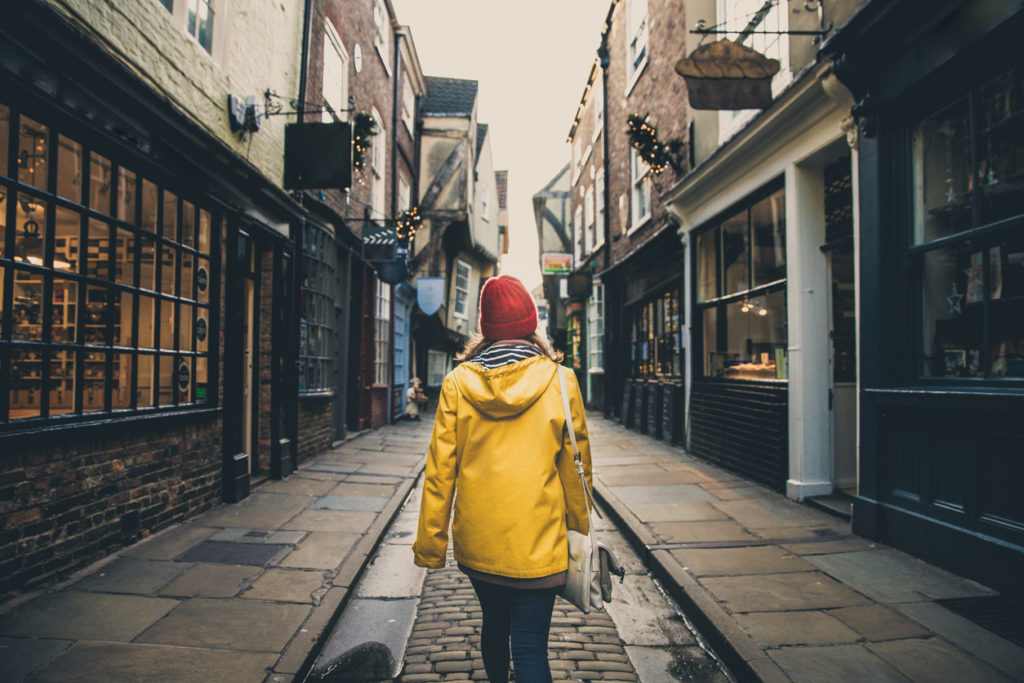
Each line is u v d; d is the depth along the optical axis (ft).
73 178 11.53
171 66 14.58
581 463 6.56
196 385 16.33
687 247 28.45
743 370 23.24
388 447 30.68
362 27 34.19
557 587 6.12
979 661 8.55
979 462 11.48
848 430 18.65
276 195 20.53
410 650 9.57
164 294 14.71
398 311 47.75
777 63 17.11
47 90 10.36
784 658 8.63
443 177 55.11
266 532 14.88
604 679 8.68
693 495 19.17
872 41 13.56
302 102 23.66
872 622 9.77
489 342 7.09
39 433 10.49
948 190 12.85
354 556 13.29
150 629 9.44
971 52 11.55
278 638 9.32
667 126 31.27
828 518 16.26
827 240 18.61
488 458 6.34
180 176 14.83
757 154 20.72
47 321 10.91
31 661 8.30
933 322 13.26
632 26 39.81
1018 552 10.50
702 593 11.02
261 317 21.67
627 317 42.96
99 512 12.37
